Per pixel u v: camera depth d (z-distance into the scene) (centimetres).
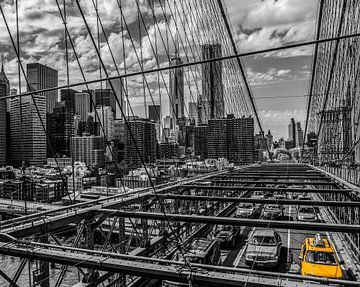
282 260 1493
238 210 2252
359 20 2388
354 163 2355
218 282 472
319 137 5250
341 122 3322
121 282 796
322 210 2600
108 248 911
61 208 890
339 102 3391
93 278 688
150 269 509
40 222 811
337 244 1698
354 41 2592
